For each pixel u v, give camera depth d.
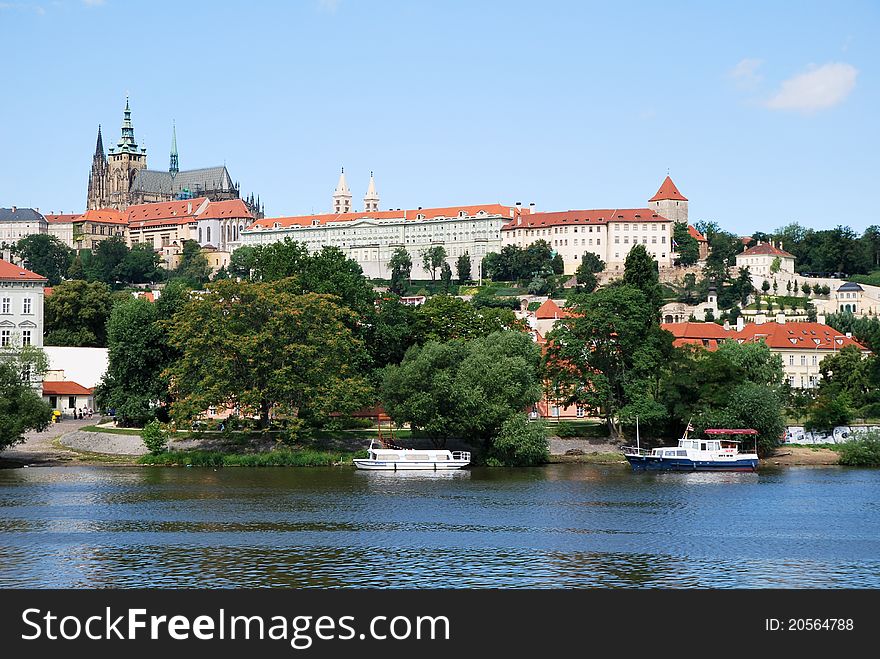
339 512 136.88
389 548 116.44
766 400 194.50
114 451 188.88
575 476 172.88
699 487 161.50
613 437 199.38
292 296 184.50
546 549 116.44
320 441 188.25
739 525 130.25
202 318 183.38
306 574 105.75
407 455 175.88
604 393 194.50
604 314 195.25
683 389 196.25
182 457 181.12
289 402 183.62
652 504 145.00
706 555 114.19
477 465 185.00
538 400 186.75
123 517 132.50
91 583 102.69
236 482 161.25
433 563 110.00
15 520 130.25
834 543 120.06
